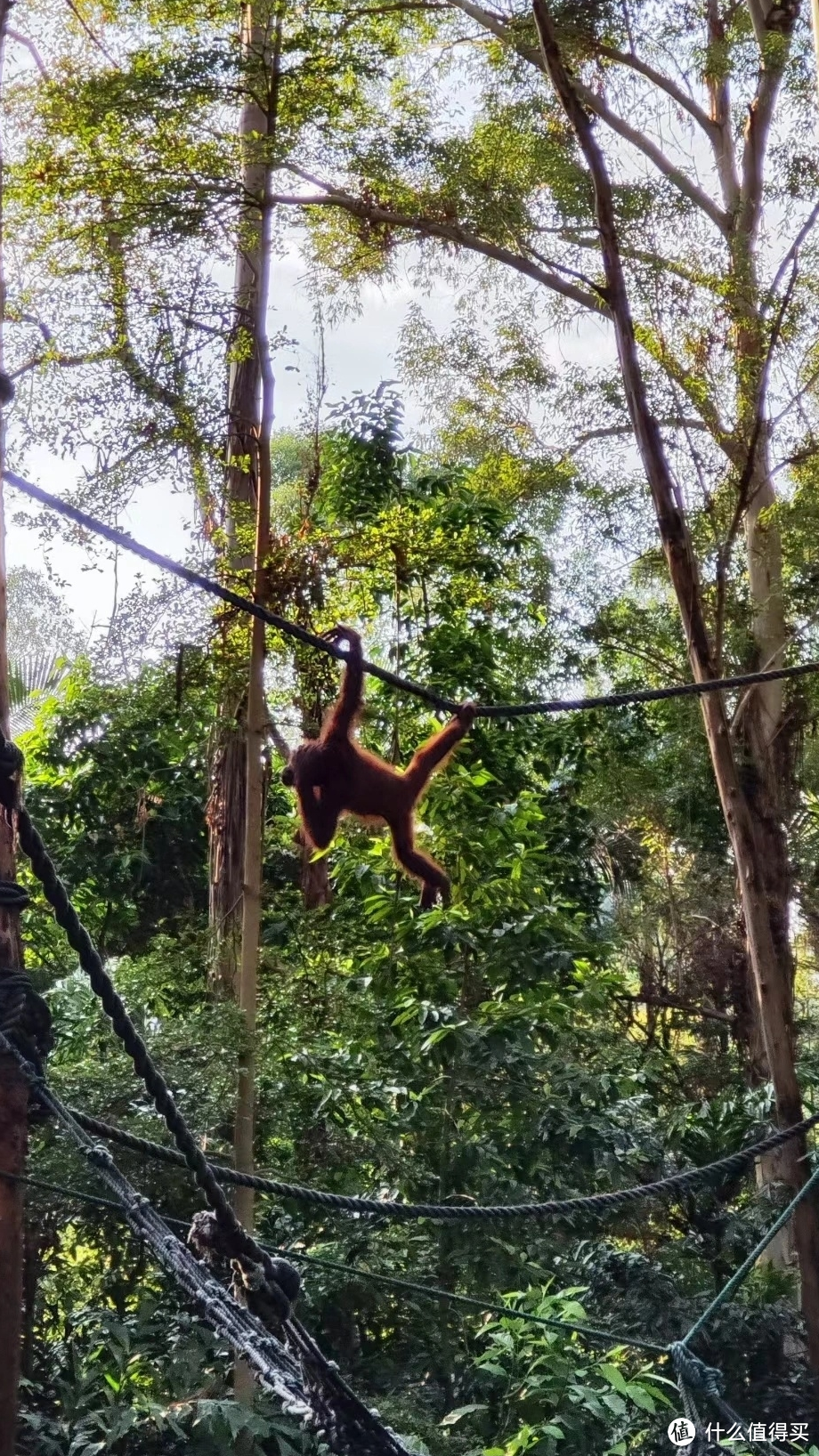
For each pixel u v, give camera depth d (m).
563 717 14.59
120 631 8.60
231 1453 7.23
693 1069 15.41
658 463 10.36
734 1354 9.27
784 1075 10.61
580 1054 10.93
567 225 12.45
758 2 13.32
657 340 11.65
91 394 8.34
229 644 8.91
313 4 8.52
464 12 14.00
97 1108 7.86
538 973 9.54
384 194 12.12
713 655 11.40
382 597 11.30
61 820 12.16
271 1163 9.24
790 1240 12.72
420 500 12.40
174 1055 8.34
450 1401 8.63
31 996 4.20
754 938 10.89
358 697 7.54
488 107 13.29
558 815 13.66
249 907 8.31
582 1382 7.57
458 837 9.71
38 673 13.73
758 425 11.44
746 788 14.05
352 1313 8.73
